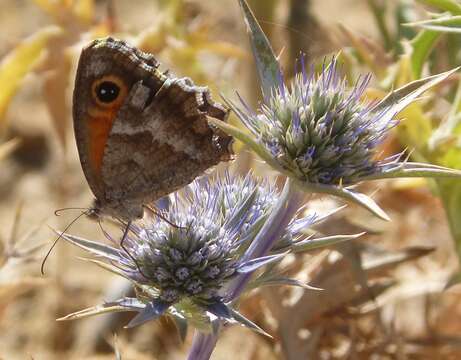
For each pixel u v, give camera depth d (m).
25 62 0.19
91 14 0.19
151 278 0.12
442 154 0.15
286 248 0.12
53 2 0.19
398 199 0.19
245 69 0.19
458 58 0.17
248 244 0.12
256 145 0.11
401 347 0.17
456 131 0.15
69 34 0.19
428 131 0.15
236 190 0.13
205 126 0.12
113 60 0.13
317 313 0.16
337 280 0.16
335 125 0.12
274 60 0.12
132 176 0.13
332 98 0.12
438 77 0.12
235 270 0.12
